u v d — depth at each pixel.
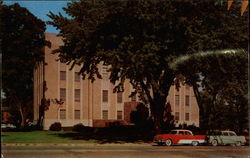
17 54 43.12
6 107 57.06
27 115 58.12
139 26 27.33
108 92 56.16
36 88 54.72
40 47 45.88
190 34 26.73
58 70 51.81
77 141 30.55
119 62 26.86
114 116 56.41
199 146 28.05
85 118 53.88
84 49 29.12
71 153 18.89
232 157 18.09
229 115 42.03
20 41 41.75
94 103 54.81
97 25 28.09
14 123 57.72
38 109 53.28
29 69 47.59
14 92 51.62
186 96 64.94
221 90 36.91
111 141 31.17
